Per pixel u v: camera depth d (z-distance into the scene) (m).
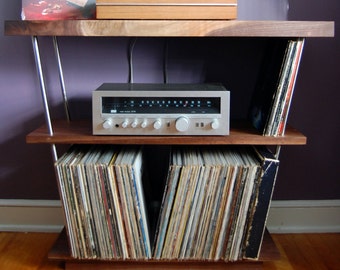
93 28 1.01
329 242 1.42
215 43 1.34
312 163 1.44
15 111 1.41
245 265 1.22
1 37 1.35
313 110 1.40
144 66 1.36
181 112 1.09
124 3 1.03
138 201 1.14
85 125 1.25
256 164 1.11
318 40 1.34
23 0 1.15
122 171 1.11
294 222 1.49
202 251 1.18
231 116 1.39
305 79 1.37
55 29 1.01
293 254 1.34
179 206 1.14
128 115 1.09
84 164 1.11
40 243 1.41
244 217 1.15
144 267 1.23
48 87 1.38
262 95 1.20
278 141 1.10
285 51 1.05
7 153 1.44
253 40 1.33
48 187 1.47
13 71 1.37
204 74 1.37
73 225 1.16
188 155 1.18
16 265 1.28
